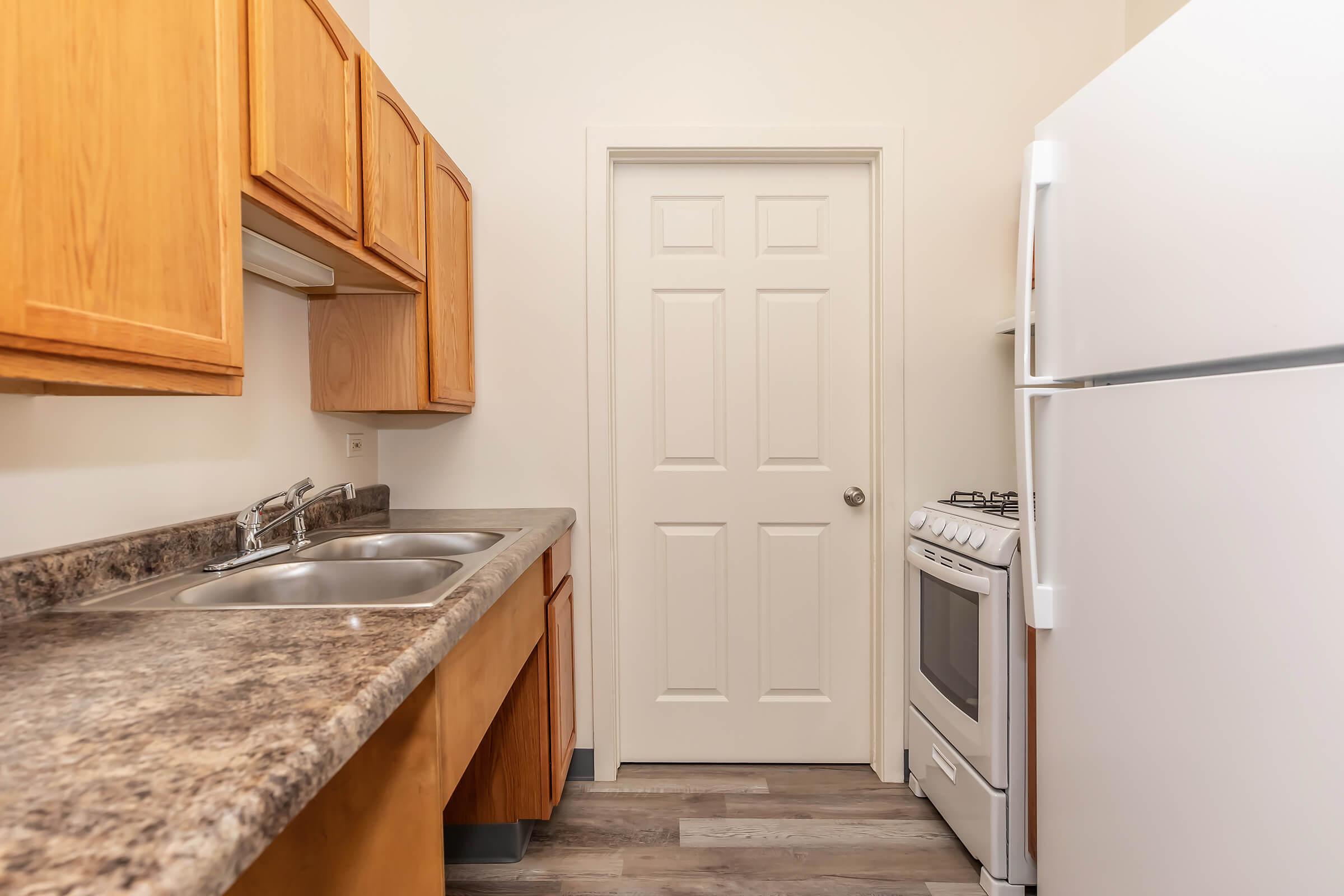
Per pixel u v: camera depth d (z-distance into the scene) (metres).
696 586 2.21
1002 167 2.08
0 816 0.43
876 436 2.14
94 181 0.70
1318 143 0.71
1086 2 2.07
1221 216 0.83
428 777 0.91
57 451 1.06
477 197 2.08
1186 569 0.89
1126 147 0.99
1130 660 0.99
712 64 2.08
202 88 0.86
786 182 2.17
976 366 2.09
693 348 2.19
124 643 0.81
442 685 0.95
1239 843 0.81
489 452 2.12
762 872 1.66
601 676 2.12
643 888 1.60
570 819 1.90
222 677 0.70
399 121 1.51
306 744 0.54
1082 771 1.11
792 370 2.19
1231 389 0.82
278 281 1.45
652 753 2.23
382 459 2.14
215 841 0.42
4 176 0.61
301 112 1.09
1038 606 1.20
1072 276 1.13
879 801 1.99
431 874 0.90
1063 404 1.15
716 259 2.18
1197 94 0.86
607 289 2.09
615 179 2.18
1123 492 1.01
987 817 1.56
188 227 0.83
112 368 0.74
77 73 0.68
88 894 0.36
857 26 2.08
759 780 2.12
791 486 2.20
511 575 1.25
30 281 0.63
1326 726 0.71
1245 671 0.80
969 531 1.65
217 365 0.88
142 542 1.16
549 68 2.08
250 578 1.25
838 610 2.21
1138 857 0.98
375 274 1.49
